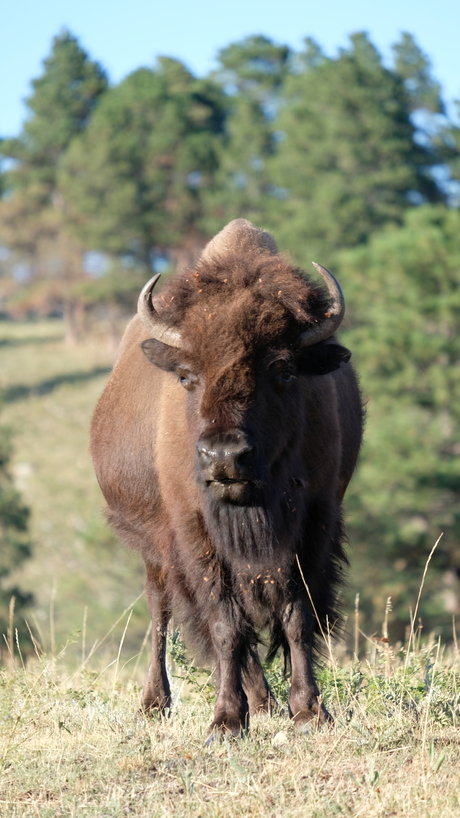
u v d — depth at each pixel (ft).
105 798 46.21
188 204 609.01
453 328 263.49
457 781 45.21
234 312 57.26
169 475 63.98
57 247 648.38
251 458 54.44
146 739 54.08
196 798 44.42
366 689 65.77
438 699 59.93
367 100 508.12
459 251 256.73
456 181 535.19
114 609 241.14
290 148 519.19
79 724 61.82
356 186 496.64
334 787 45.78
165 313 60.34
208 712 65.36
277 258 62.03
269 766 47.57
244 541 58.13
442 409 254.68
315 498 64.69
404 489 239.50
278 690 73.41
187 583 63.10
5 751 52.80
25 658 175.63
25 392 611.88
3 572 278.05
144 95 650.43
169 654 77.05
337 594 66.18
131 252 618.03
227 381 55.72
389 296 266.98
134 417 73.46
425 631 215.72
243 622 60.08
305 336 59.47
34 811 45.32
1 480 417.28
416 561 234.38
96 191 615.57
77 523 416.26
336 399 69.00
